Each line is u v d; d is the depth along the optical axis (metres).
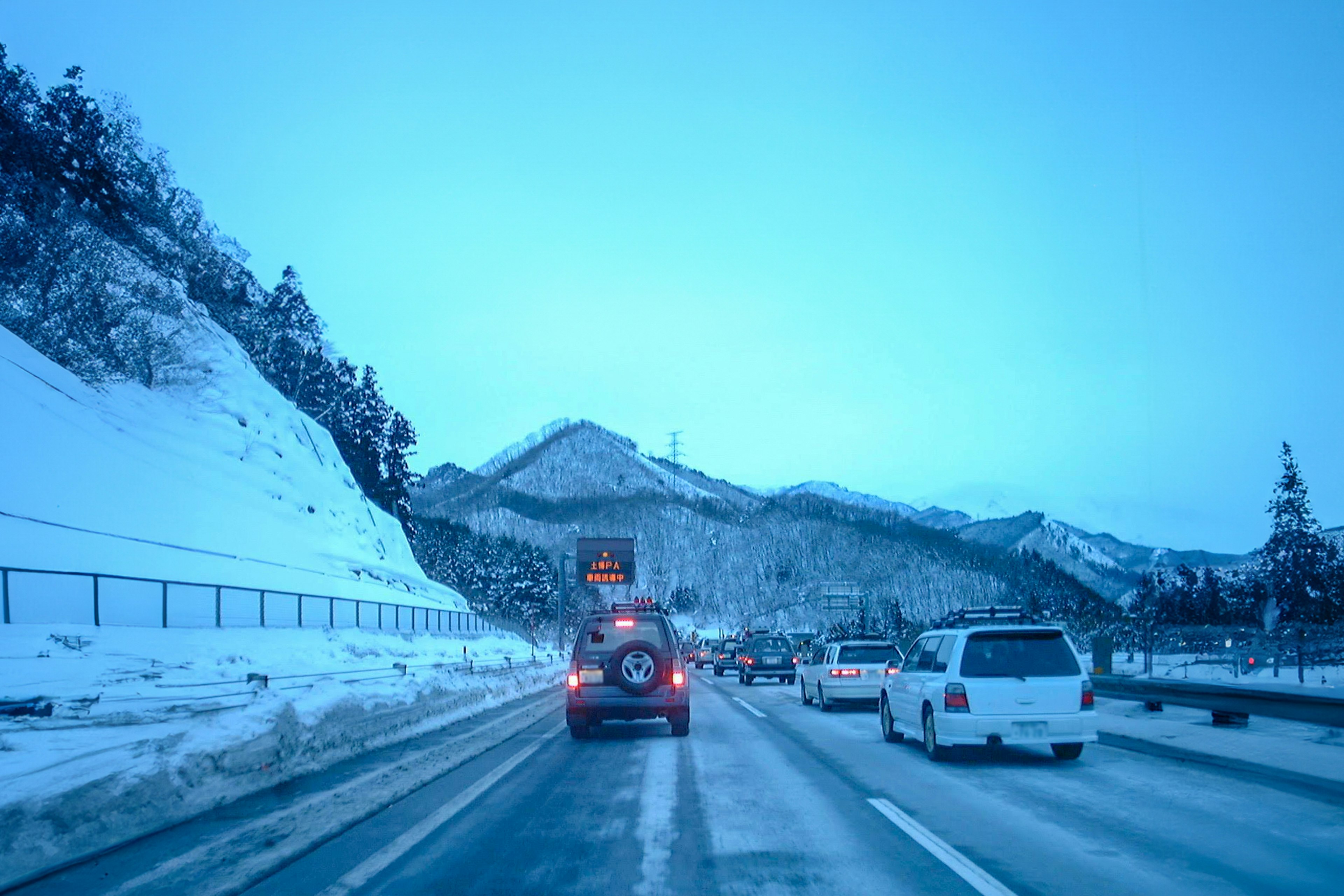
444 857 7.83
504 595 122.38
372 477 93.44
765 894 6.72
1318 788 10.87
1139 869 7.32
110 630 20.25
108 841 7.85
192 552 42.09
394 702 15.93
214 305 77.88
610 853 7.96
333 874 7.30
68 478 40.09
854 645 23.95
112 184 65.75
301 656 25.45
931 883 6.95
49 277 55.09
